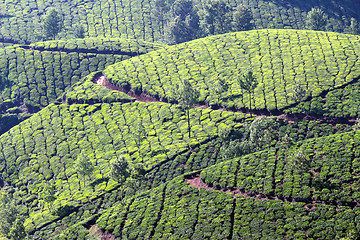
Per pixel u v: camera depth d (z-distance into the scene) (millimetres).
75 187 86938
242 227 58812
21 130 110625
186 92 92625
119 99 115062
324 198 58906
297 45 122062
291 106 92125
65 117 111812
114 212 73000
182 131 95125
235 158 78312
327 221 54688
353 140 70062
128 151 92875
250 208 62125
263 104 94688
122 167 76938
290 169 67500
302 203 59625
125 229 66625
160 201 71562
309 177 63938
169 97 108938
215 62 121562
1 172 99500
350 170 62781
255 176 69438
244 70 113562
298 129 84938
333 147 69438
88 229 71875
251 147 81312
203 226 61438
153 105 108438
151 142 94062
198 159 83875
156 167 85062
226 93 104562
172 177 81125
